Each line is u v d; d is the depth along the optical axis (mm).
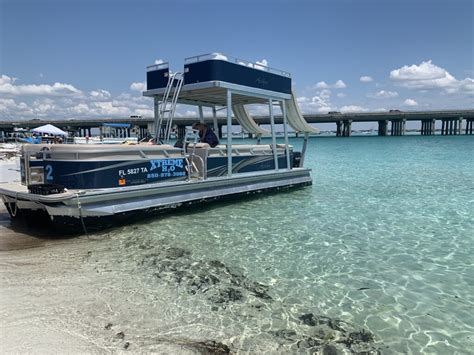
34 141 37062
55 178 7191
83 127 75000
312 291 4691
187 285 4789
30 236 6844
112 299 4320
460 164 22109
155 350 3328
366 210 9375
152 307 4160
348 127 86000
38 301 4184
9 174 12391
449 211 9281
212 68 9289
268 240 6797
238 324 3855
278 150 12289
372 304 4359
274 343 3529
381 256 6020
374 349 3471
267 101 12203
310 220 8320
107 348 3318
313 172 18359
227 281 4949
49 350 3223
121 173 7578
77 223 6812
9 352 3160
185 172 9086
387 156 29531
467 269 5477
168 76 10219
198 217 8492
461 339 3650
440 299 4504
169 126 10055
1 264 5301
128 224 7738
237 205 9953
